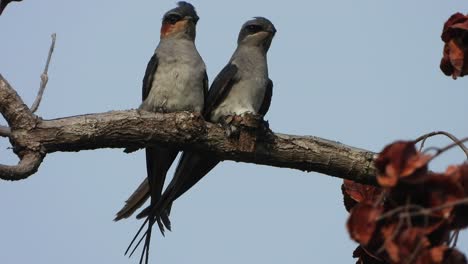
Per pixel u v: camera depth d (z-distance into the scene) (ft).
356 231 22.52
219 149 37.17
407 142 22.47
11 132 32.99
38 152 32.81
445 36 29.99
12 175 31.96
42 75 33.99
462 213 22.34
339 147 37.37
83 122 33.63
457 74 29.71
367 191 32.27
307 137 37.63
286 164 37.70
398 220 22.41
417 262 21.84
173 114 35.78
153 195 43.75
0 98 32.45
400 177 22.16
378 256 23.71
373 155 37.27
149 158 44.01
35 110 33.42
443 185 22.21
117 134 34.30
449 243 22.67
